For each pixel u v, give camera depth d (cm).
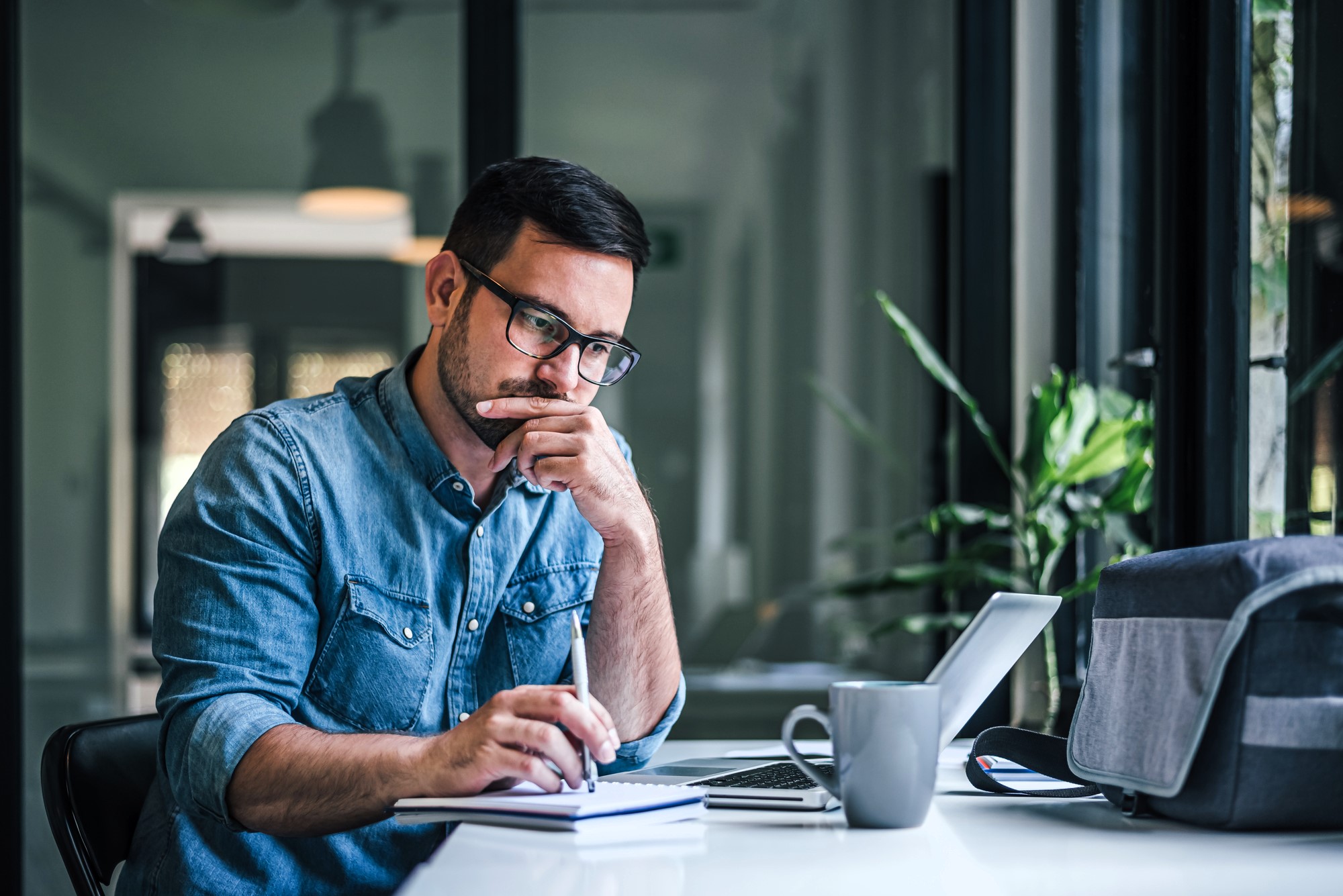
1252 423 131
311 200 427
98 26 421
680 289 399
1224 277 132
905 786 79
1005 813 88
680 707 122
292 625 111
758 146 400
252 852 114
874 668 360
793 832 79
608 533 117
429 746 88
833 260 391
